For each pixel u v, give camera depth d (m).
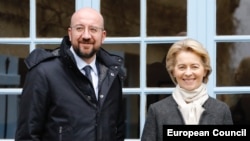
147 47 5.38
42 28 5.49
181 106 3.81
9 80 5.50
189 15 5.34
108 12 5.45
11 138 5.51
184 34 5.36
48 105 4.02
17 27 5.50
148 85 5.37
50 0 5.49
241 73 5.32
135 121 5.37
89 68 4.13
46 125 4.04
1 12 5.53
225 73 5.34
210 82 5.30
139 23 5.41
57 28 5.48
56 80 4.01
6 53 5.50
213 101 3.87
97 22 4.06
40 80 4.00
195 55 3.81
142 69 5.36
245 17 5.34
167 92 5.34
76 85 4.02
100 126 4.04
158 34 5.40
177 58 3.83
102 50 4.28
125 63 5.39
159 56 5.36
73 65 3.99
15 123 5.50
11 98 5.50
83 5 5.45
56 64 4.05
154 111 3.86
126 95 5.38
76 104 4.00
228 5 5.34
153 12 5.41
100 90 4.09
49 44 5.47
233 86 5.33
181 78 3.82
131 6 5.42
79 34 4.04
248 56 5.31
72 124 3.98
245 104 5.30
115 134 4.18
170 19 5.38
